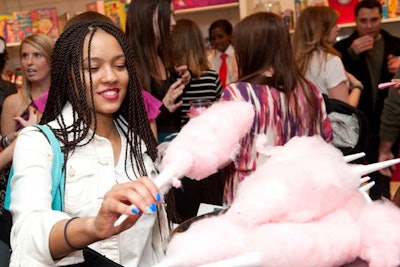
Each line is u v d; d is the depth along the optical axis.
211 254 0.48
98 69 0.98
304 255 0.48
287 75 1.71
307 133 1.71
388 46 3.24
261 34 1.72
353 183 0.56
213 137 0.66
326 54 2.41
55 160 0.95
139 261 1.00
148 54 2.09
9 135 2.11
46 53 2.25
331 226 0.51
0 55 2.74
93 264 0.79
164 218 1.04
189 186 1.43
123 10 3.85
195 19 4.23
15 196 0.85
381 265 0.52
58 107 1.03
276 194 0.50
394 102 2.23
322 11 2.45
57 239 0.72
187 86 2.58
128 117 1.08
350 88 2.76
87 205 0.96
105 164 1.01
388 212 0.56
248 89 1.64
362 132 1.82
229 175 1.30
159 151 0.70
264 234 0.48
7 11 4.42
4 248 0.81
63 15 4.15
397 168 3.20
